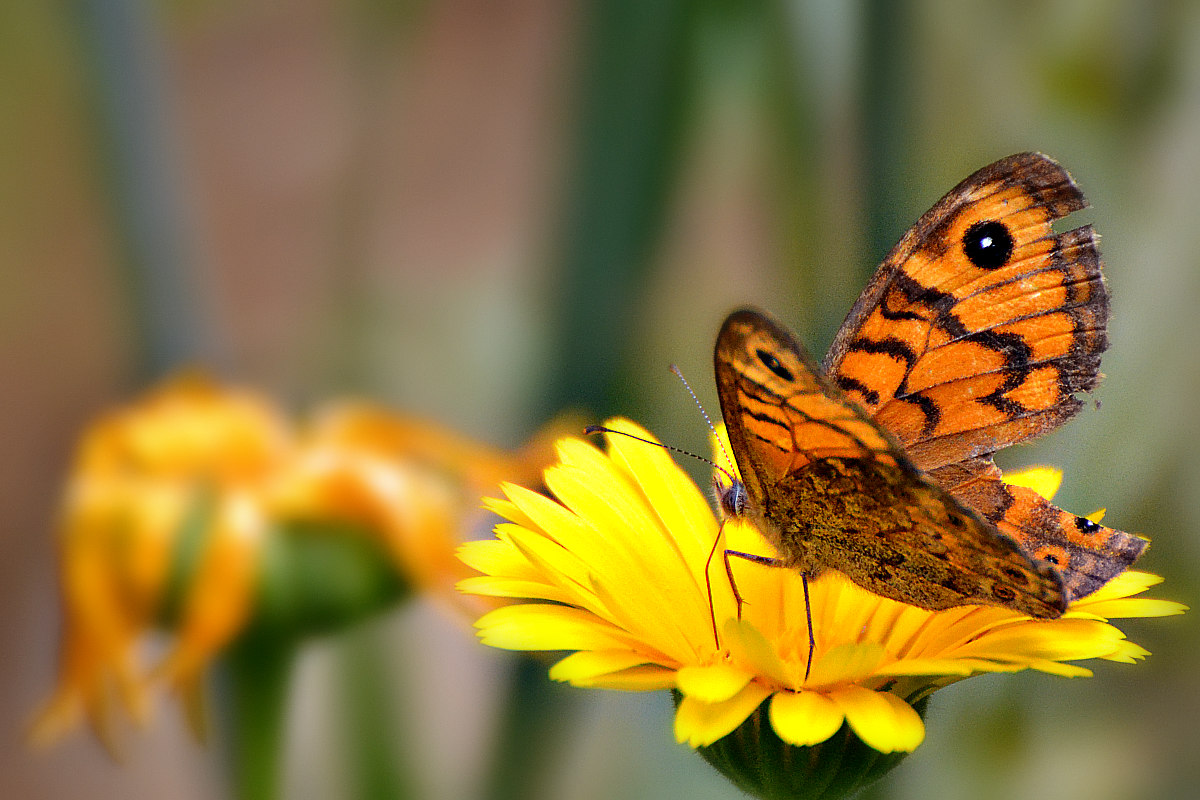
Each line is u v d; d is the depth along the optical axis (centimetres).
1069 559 59
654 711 62
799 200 62
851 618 61
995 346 60
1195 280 62
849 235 62
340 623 59
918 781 62
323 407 60
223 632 59
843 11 61
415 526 59
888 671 58
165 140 61
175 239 61
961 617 60
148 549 59
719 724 58
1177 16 62
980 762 62
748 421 59
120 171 60
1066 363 60
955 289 60
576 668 58
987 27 62
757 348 59
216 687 60
